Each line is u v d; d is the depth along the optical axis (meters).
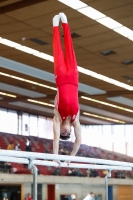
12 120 37.12
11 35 17.34
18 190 22.94
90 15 15.08
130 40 17.81
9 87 27.84
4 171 22.58
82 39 17.62
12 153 4.29
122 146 44.69
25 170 23.47
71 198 24.28
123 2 13.84
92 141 46.25
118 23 15.86
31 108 36.75
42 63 21.66
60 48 6.89
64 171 26.00
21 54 20.08
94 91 28.86
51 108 36.94
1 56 20.47
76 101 6.73
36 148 35.06
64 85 6.71
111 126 45.88
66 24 7.02
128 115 40.16
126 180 27.78
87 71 23.33
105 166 5.62
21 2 14.30
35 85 27.25
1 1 14.16
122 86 27.30
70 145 39.34
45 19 15.43
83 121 44.19
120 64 21.73
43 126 40.72
